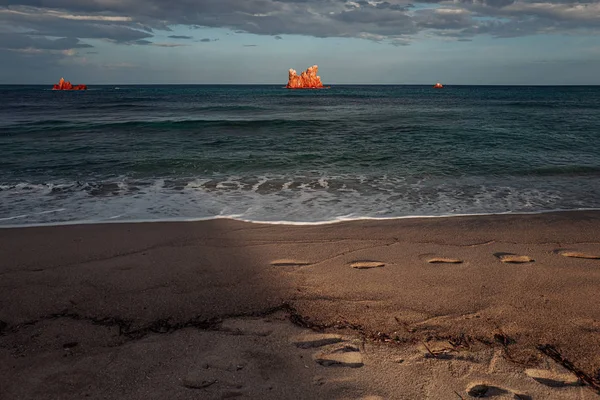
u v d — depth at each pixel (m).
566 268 4.02
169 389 2.23
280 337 2.78
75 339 2.75
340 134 14.30
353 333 2.84
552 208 6.45
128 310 3.15
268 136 13.77
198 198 6.81
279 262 4.15
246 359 2.52
